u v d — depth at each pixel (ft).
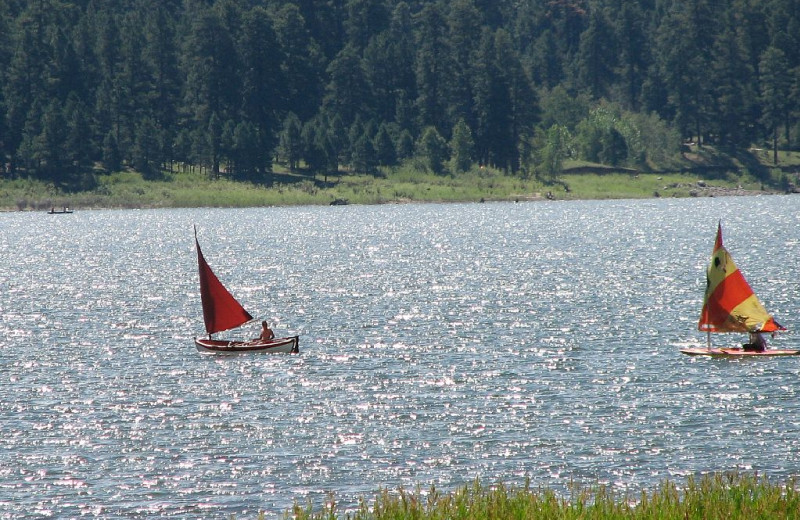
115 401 508.94
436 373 565.94
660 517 293.23
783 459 401.49
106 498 370.53
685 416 463.83
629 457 407.64
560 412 474.90
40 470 400.26
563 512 295.28
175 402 505.66
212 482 385.70
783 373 546.67
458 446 424.87
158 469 400.47
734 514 294.87
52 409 493.36
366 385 538.47
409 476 390.01
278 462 407.23
